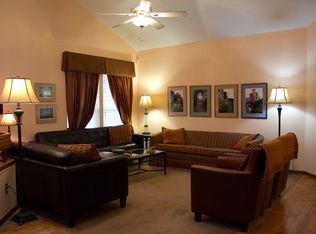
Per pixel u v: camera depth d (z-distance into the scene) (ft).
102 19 21.44
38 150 11.68
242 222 10.16
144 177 17.49
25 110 16.98
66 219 10.89
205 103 21.76
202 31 20.39
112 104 23.17
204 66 21.70
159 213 11.92
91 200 11.24
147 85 24.88
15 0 16.31
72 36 19.62
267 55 19.01
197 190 10.99
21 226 10.78
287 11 16.47
